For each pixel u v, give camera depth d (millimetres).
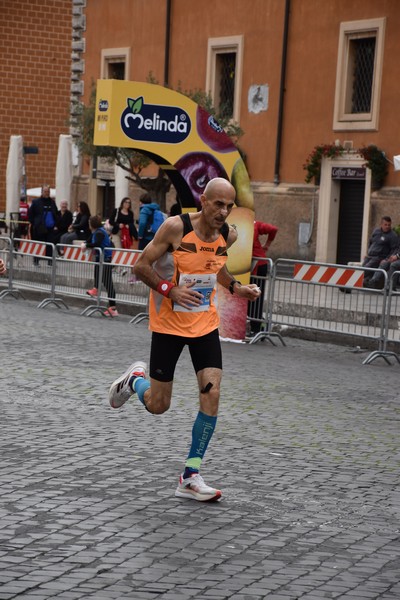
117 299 28766
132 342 22562
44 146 63562
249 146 46125
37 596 7402
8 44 62469
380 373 20219
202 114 23578
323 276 23719
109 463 11406
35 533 8844
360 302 23031
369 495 10648
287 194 44531
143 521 9320
